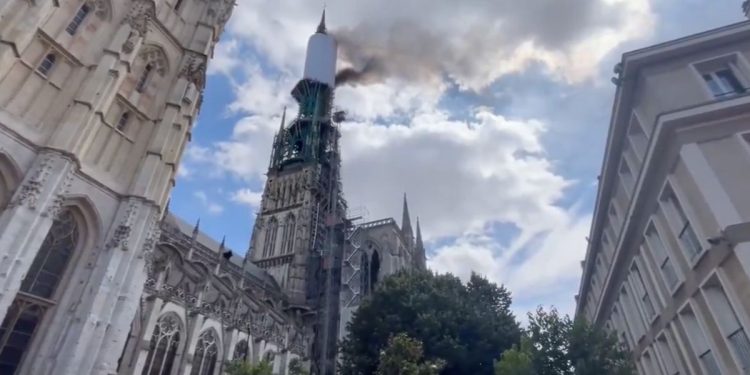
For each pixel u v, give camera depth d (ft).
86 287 77.77
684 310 75.46
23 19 74.79
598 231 133.69
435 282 133.69
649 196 81.35
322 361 225.15
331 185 324.60
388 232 316.19
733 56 76.23
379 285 139.74
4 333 68.03
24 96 76.07
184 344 152.35
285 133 355.97
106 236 84.07
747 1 93.61
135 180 92.12
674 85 76.64
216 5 128.98
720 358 63.98
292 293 256.93
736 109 66.08
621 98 88.17
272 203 314.76
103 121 88.53
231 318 181.98
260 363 91.81
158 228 93.86
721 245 59.41
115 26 95.09
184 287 174.09
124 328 79.71
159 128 100.42
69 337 72.28
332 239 288.51
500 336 114.01
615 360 69.41
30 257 67.97
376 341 121.29
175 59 112.27
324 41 401.08
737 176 61.57
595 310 153.28
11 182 71.97
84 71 86.89
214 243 251.80
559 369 69.41
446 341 108.47
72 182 80.02
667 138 70.59
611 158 103.60
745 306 56.08
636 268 100.83
